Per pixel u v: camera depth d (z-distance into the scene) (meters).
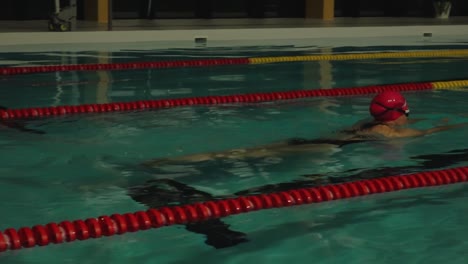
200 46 9.35
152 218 2.85
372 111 4.40
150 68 7.35
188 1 13.17
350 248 2.61
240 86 6.21
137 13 12.80
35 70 7.03
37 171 3.58
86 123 4.71
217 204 2.99
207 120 4.80
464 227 2.82
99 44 9.38
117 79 6.59
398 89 6.10
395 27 11.49
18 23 11.20
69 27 9.91
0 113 4.92
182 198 3.16
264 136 4.31
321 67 7.54
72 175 3.51
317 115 4.97
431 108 5.23
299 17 13.94
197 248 2.61
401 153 3.91
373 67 7.58
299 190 3.18
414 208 3.04
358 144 4.09
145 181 3.41
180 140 4.22
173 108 5.25
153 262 2.49
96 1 11.82
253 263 2.48
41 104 5.28
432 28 11.75
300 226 2.83
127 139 4.24
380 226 2.83
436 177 3.39
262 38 10.62
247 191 3.26
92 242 2.66
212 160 3.77
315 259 2.52
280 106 5.32
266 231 2.77
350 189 3.22
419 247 2.62
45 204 3.08
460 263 2.48
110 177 3.47
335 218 2.92
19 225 2.82
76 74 6.85
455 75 6.95
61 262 2.49
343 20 13.18
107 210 3.00
